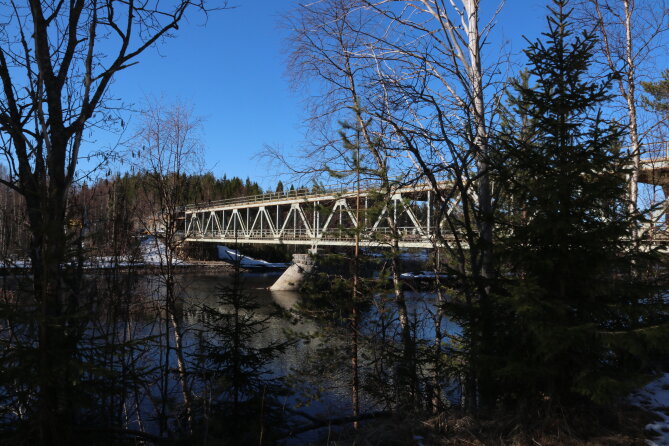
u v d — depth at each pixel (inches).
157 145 398.9
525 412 199.0
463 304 227.5
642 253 197.8
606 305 189.6
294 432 238.5
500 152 239.9
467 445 189.9
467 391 263.9
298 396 396.2
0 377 138.7
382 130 383.9
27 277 165.9
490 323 209.3
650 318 199.2
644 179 445.1
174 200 410.0
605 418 199.9
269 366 452.8
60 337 149.6
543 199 199.5
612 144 224.5
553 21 219.1
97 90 187.8
